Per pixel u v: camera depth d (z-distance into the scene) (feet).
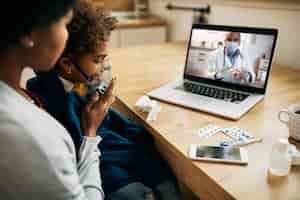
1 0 1.15
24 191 1.32
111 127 2.94
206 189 1.85
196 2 6.28
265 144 2.15
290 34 4.29
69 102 2.45
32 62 1.38
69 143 1.65
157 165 2.53
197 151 2.05
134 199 2.29
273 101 2.94
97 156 2.17
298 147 2.10
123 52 5.23
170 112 2.72
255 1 4.70
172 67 4.21
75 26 2.22
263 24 4.71
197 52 3.39
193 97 2.97
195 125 2.46
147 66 4.27
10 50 1.30
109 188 2.36
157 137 2.39
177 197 2.45
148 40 7.51
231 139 2.23
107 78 3.41
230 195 1.62
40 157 1.33
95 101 2.49
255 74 3.01
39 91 2.42
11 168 1.27
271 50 2.92
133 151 2.65
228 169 1.86
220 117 2.60
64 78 2.48
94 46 2.33
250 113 2.67
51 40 1.33
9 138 1.26
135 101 2.95
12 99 1.34
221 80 3.21
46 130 1.42
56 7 1.26
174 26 7.43
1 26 1.20
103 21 2.38
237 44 3.13
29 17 1.20
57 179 1.39
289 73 3.92
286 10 4.26
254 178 1.76
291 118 2.18
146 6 8.76
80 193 1.54
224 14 5.52
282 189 1.66
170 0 7.32
